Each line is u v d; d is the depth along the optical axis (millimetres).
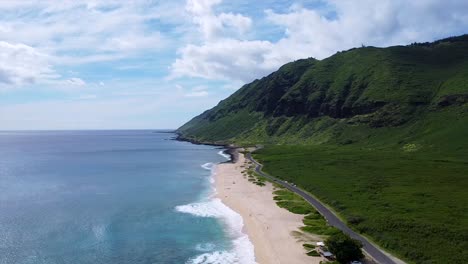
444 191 92438
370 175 115438
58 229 71188
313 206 85125
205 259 56219
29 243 63344
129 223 75000
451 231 61375
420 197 86750
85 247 61500
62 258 56781
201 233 68250
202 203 91438
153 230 70312
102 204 91812
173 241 64125
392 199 85250
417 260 51906
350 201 84375
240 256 57094
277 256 55531
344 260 52469
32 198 99625
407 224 65312
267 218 75688
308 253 55656
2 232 69312
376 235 61875
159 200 95812
